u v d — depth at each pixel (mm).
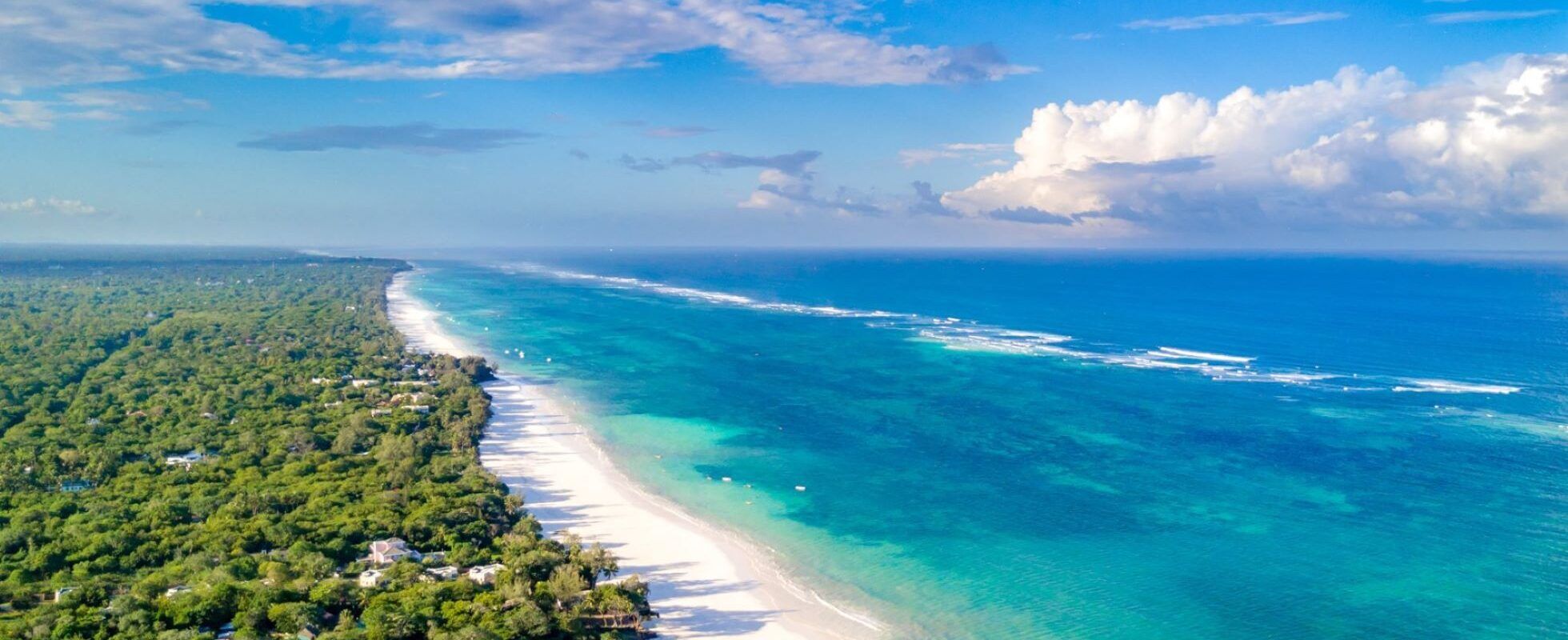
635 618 94875
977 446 163875
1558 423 177375
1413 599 101875
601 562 105000
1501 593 103312
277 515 117312
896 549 117000
